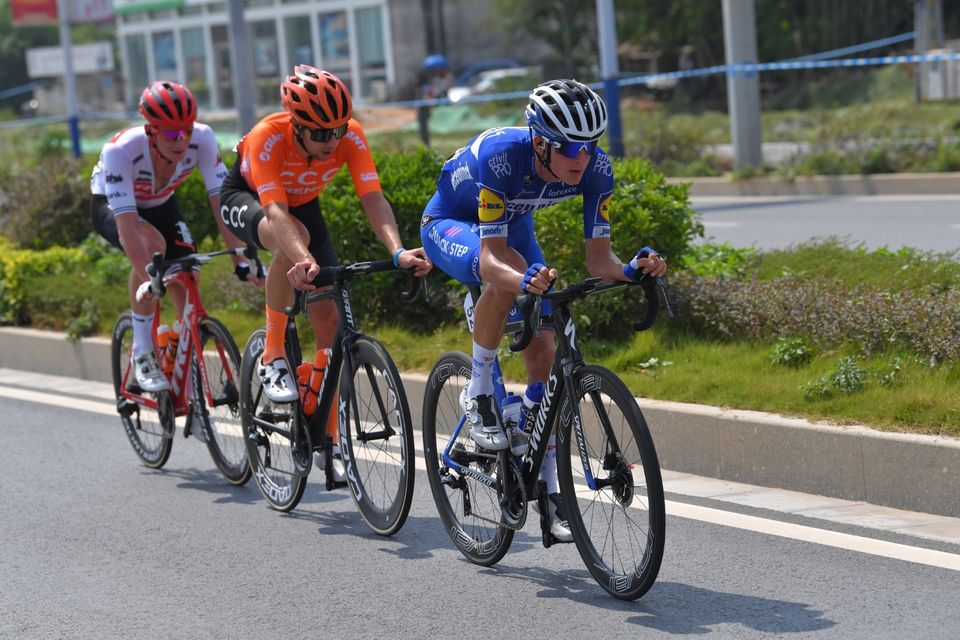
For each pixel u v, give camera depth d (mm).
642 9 87250
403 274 19250
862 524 11336
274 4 112062
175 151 13820
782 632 8953
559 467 10156
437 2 107000
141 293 14117
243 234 12648
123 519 13125
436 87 75312
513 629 9422
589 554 10039
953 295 15211
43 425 17844
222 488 14281
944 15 88438
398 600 10266
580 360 9883
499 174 9719
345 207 19047
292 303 12453
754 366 14875
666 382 14516
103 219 15102
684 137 45438
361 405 12008
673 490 12898
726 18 40469
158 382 14500
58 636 9859
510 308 10180
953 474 11336
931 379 13125
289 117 12062
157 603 10516
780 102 75875
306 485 13453
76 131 63688
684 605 9633
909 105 57031
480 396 10492
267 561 11508
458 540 11383
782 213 32719
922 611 9156
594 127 9234
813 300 15875
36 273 24094
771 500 12320
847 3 83312
